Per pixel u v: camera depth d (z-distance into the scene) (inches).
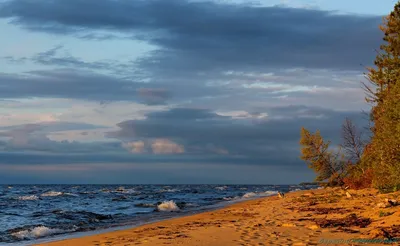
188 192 2977.4
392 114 602.9
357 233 460.4
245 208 1037.8
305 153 1277.1
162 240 473.1
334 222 559.2
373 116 895.7
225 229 557.9
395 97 617.3
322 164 1267.2
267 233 495.5
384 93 848.9
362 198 911.7
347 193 991.0
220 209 1079.6
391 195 794.8
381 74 906.7
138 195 2431.1
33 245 533.6
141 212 1133.7
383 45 964.0
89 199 1966.0
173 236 503.2
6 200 1883.6
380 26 994.1
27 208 1365.7
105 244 494.6
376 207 644.1
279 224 582.2
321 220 604.1
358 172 1208.2
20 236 656.4
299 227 541.3
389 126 607.5
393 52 936.3
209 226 628.1
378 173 662.5
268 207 1008.2
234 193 2709.2
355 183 1204.5
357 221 546.6
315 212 753.0
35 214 1069.8
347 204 845.8
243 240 449.7
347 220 567.5
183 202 1517.0
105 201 1772.9
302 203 1033.5
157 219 909.2
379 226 488.7
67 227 770.8
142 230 637.9
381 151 614.2
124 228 735.7
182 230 590.2
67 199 1974.7
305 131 1282.0
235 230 540.4
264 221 650.2
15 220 933.2
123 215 1034.7
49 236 663.8
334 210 747.4
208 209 1168.2
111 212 1153.4
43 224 829.8
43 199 1977.1
